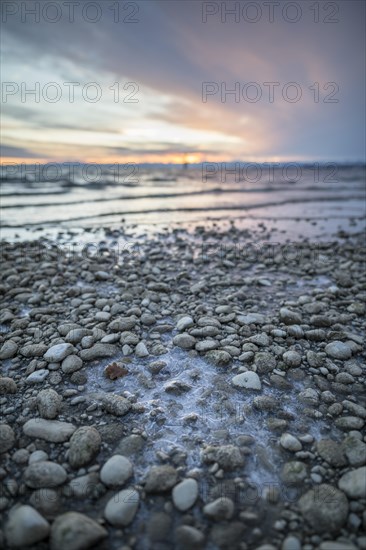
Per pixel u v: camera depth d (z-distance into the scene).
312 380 2.81
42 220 10.87
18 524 1.58
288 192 22.88
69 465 1.97
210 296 4.68
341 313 4.12
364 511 1.72
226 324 3.73
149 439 2.18
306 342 3.37
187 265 6.28
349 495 1.80
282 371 2.89
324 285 5.31
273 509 1.74
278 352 3.14
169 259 6.66
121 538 1.60
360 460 2.01
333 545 1.55
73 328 3.45
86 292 4.68
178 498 1.75
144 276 5.55
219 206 15.23
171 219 11.89
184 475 1.92
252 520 1.68
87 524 1.59
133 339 3.30
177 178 37.09
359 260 6.88
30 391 2.59
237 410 2.44
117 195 18.12
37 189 19.12
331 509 1.71
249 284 5.22
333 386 2.74
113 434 2.20
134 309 3.94
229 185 27.72
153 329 3.58
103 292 4.76
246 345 3.20
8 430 2.15
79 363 2.89
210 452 2.04
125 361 3.00
